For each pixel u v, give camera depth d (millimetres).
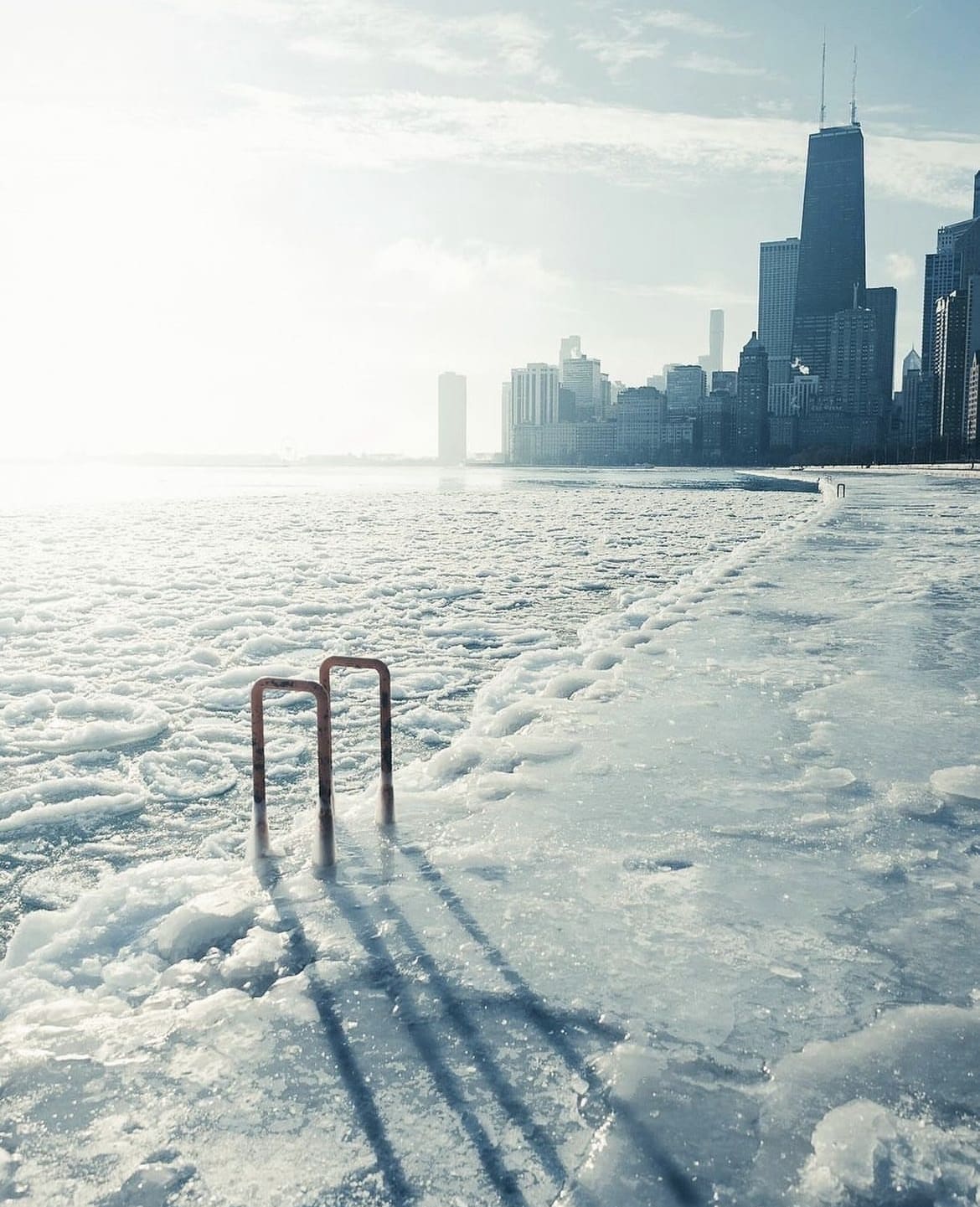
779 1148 2373
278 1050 2814
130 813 6328
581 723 6766
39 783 6836
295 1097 2594
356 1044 2834
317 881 4031
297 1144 2408
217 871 4742
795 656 9258
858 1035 2857
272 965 3350
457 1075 2682
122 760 7574
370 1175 2299
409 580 18781
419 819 4812
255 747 4363
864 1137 2381
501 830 4621
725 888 3928
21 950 4152
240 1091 2627
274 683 4309
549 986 3137
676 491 85188
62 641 12938
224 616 14695
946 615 11734
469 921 3623
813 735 6359
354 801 5488
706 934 3516
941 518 32000
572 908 3730
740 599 13352
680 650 9617
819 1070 2686
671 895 3861
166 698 9656
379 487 107125
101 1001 3279
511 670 9961
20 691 10062
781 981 3180
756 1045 2811
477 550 26062
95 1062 2785
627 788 5277
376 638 12922
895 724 6656
